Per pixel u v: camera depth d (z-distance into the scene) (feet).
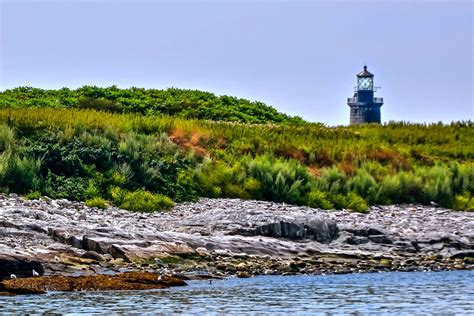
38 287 250.57
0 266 258.57
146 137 460.96
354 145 527.81
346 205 437.99
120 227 337.52
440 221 414.82
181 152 458.50
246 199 431.84
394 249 356.18
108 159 423.64
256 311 224.74
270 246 330.75
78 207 375.66
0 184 384.68
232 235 342.85
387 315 220.84
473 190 484.33
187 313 219.20
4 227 303.48
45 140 431.84
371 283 282.56
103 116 495.82
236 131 522.06
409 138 585.63
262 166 450.30
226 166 452.35
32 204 361.51
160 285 262.47
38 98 650.02
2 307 223.10
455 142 584.81
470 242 369.50
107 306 226.38
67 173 409.08
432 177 485.15
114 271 277.03
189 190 422.00
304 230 356.79
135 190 409.08
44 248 283.79
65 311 218.59
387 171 492.13
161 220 365.40
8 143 419.13
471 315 220.64
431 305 237.66
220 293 253.24
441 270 322.34
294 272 302.45
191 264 298.35
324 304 237.66
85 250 295.89
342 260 331.16
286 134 544.21
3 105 607.78
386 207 448.65
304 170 460.55
